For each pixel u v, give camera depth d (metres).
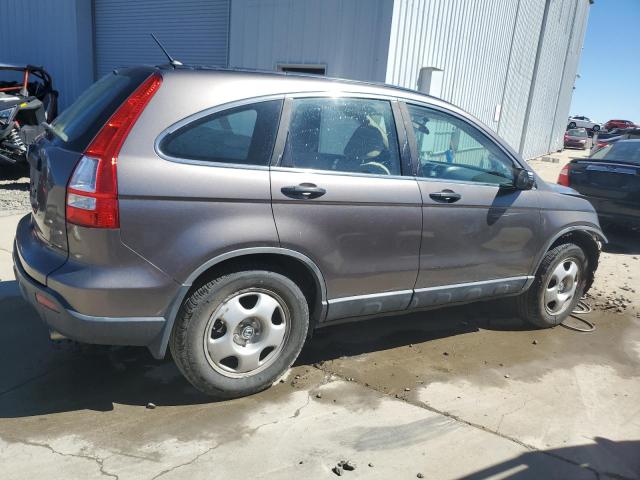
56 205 2.88
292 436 2.99
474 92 13.87
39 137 3.55
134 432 2.92
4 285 4.75
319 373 3.72
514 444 3.08
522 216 4.26
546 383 3.85
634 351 4.54
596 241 4.97
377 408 3.34
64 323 2.83
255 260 3.21
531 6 17.33
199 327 3.02
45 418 2.99
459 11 11.57
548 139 26.80
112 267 2.78
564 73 26.11
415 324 4.73
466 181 3.99
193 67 3.16
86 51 13.68
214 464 2.72
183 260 2.88
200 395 3.32
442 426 3.20
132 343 2.93
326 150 3.40
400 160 3.68
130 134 2.82
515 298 4.79
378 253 3.54
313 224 3.24
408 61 9.86
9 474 2.54
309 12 9.61
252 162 3.09
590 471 2.90
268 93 3.19
